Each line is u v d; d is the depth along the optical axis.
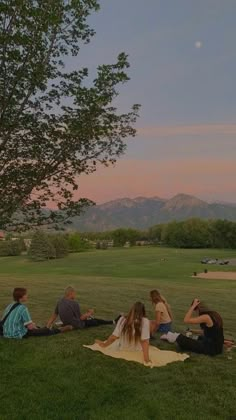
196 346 8.53
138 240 166.00
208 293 22.62
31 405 6.06
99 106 9.04
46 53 8.95
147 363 7.79
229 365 7.83
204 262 86.94
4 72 8.53
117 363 7.74
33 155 9.34
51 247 102.00
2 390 6.54
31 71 8.54
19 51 8.31
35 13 8.38
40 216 9.77
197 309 8.96
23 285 23.94
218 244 141.50
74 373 7.22
